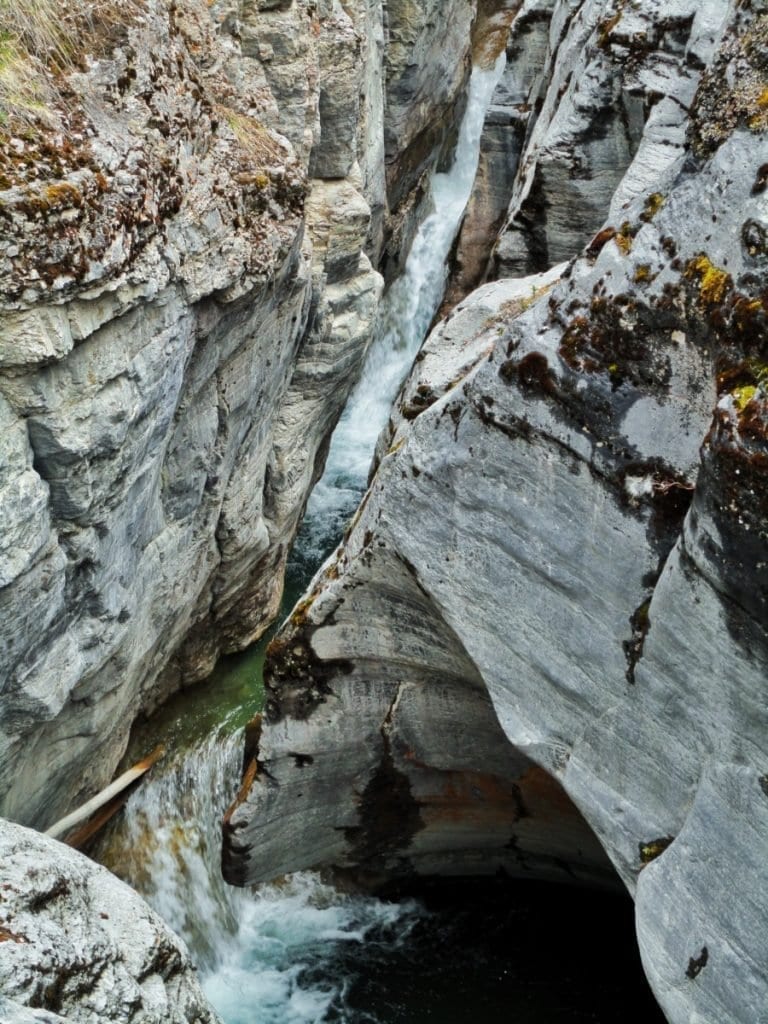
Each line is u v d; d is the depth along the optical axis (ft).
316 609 21.47
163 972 16.46
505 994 25.27
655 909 15.90
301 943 26.76
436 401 19.85
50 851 16.48
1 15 20.51
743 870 14.69
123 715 27.76
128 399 21.57
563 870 26.04
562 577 16.57
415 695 22.33
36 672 21.35
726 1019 15.15
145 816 28.27
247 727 26.08
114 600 23.62
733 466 13.03
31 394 19.25
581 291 15.52
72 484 20.61
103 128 21.27
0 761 21.79
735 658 14.10
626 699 16.16
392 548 19.31
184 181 23.53
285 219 27.84
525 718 18.07
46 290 18.76
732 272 13.70
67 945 14.75
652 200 15.07
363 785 24.18
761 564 13.16
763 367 13.29
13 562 19.39
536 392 15.99
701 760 15.26
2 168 18.76
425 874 26.96
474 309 23.29
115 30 22.13
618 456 15.35
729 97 14.35
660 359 14.75
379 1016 24.98
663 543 15.15
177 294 23.13
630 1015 24.58
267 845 24.66
